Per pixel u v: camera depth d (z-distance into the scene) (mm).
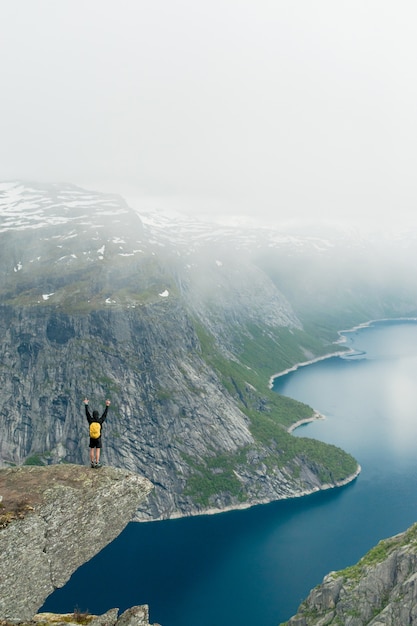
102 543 42375
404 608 96438
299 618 110875
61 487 42344
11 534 39094
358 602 104688
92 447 45406
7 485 42406
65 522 41219
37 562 39562
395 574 104938
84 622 38656
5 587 38062
